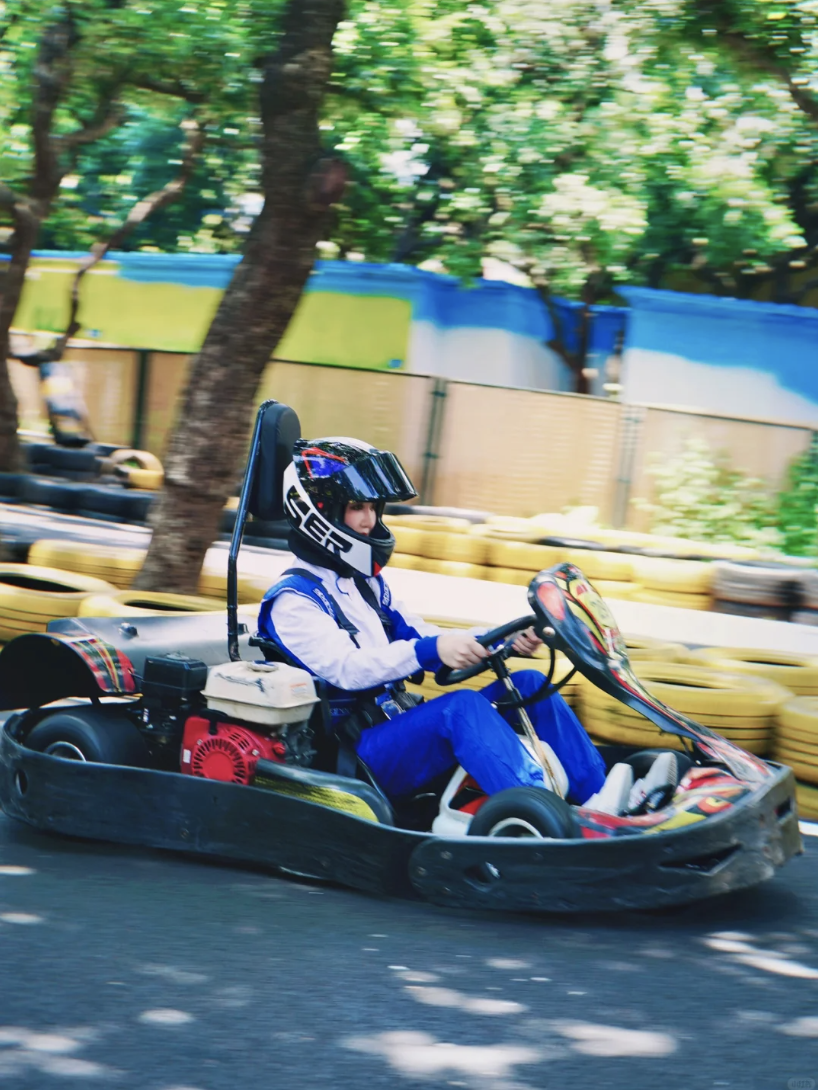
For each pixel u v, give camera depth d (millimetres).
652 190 14703
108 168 17969
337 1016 2471
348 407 14320
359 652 3416
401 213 15633
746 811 3084
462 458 13773
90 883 3281
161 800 3449
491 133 12188
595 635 3348
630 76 11477
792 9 9789
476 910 3137
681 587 10180
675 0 9977
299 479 3545
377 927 3014
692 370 15000
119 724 3707
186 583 6758
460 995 2604
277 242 6484
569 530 11406
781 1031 2492
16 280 12953
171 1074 2197
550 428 13641
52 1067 2203
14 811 3693
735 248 15406
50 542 7512
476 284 15102
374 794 3227
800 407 14898
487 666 3488
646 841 2957
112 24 10469
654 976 2771
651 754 3592
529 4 10867
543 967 2793
